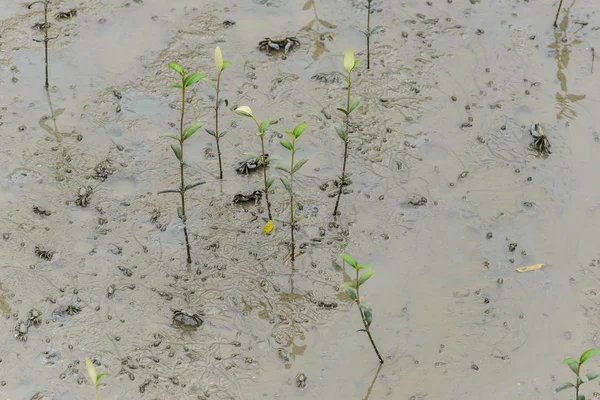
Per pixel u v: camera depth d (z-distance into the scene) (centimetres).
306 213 253
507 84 276
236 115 269
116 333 236
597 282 244
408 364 234
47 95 272
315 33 288
